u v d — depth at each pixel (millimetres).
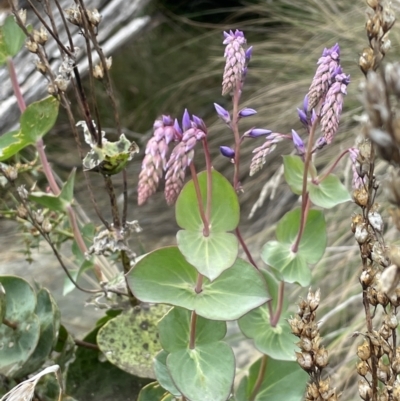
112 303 514
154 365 417
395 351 341
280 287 437
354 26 988
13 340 464
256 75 1187
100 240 487
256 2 1448
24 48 687
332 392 339
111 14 850
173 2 1570
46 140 1284
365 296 345
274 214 1013
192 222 381
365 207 345
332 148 938
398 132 239
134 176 1247
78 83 457
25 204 477
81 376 521
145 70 1498
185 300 387
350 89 938
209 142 1164
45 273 853
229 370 390
